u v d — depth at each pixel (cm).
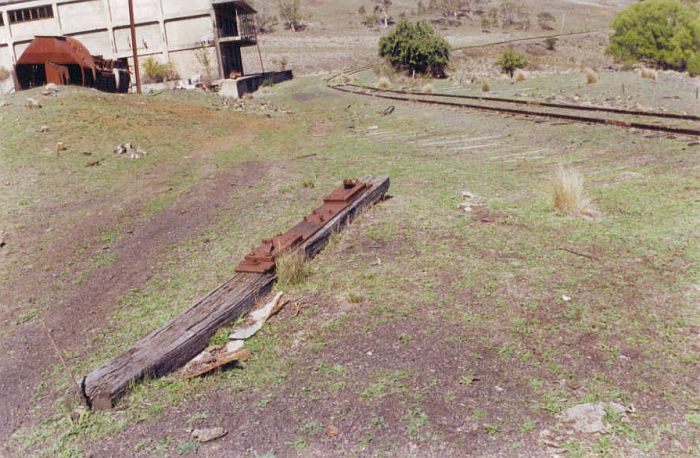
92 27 3381
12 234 674
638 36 4750
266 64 5238
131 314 430
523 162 854
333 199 605
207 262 527
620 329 344
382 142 1170
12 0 3372
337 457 250
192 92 2298
